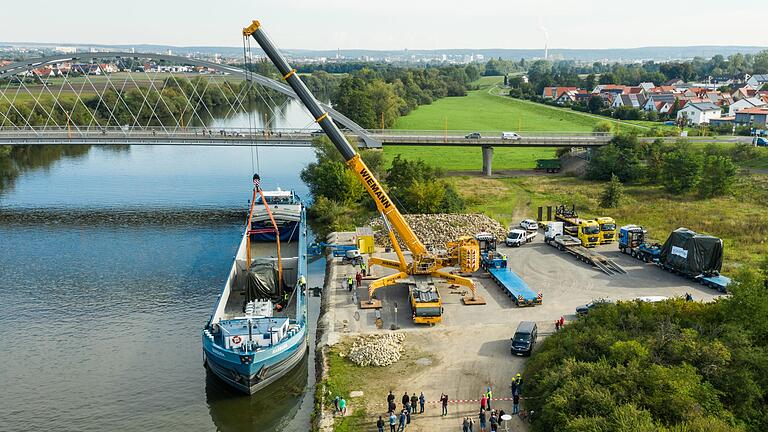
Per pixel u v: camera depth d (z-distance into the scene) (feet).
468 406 119.03
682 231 191.11
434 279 190.90
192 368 143.64
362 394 124.47
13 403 128.36
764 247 216.74
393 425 110.01
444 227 237.04
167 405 128.77
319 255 233.35
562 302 170.60
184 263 218.38
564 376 113.29
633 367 110.11
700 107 564.30
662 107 639.76
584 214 272.72
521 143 374.43
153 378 138.92
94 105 587.68
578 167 378.32
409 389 125.80
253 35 158.40
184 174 397.60
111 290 191.42
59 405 127.85
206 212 294.66
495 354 140.05
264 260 179.83
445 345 145.07
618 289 180.24
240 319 140.56
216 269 211.82
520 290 173.17
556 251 219.41
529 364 131.23
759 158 349.61
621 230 217.36
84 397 130.82
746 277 135.74
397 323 158.51
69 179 378.32
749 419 104.06
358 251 208.64
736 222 246.88
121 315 172.35
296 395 132.77
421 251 174.81
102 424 121.70
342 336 151.23
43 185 359.05
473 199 304.09
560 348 127.65
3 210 297.33
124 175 392.88
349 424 114.42
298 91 163.22
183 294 188.03
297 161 457.68
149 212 294.46
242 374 127.95
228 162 449.48
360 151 342.85
